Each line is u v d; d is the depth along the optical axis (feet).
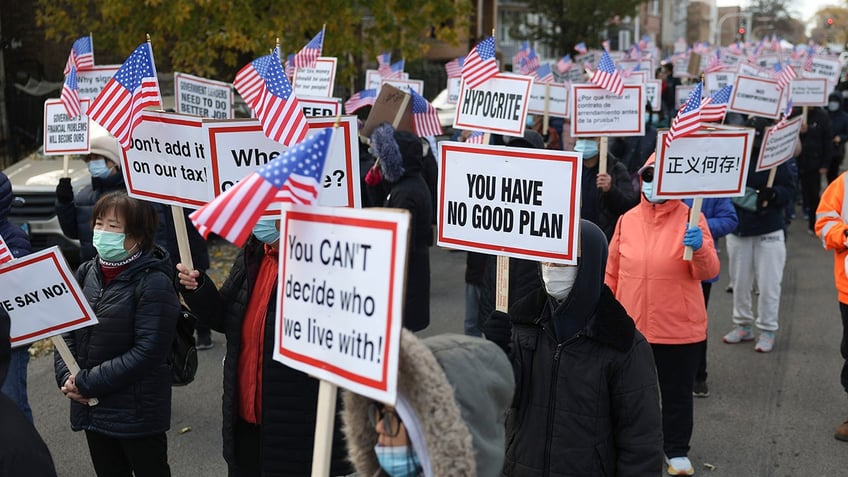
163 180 14.89
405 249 7.63
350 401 8.41
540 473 11.44
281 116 13.55
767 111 33.14
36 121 55.16
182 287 13.75
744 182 17.12
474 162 12.89
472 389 8.05
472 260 24.13
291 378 13.24
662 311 17.46
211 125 13.93
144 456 14.61
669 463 18.16
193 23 41.24
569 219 11.83
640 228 17.89
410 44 48.70
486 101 23.59
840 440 20.24
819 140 44.27
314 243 8.38
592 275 11.21
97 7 43.14
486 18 135.33
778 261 26.20
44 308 13.74
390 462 8.13
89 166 23.84
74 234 24.04
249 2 40.70
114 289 14.19
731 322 30.04
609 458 11.28
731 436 20.47
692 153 16.90
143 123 14.87
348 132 13.57
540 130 37.19
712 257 17.17
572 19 110.52
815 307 32.07
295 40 42.29
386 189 25.36
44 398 23.09
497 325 11.64
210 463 19.16
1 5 54.60
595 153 24.07
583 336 11.30
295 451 13.35
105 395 14.08
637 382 11.15
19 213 33.01
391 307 7.68
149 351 13.91
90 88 24.79
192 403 22.57
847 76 72.64
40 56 55.93
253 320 13.53
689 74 64.08
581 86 24.86
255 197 8.37
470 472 7.55
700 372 22.94
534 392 11.60
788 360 26.02
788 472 18.58
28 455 8.53
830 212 19.79
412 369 7.68
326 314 8.25
